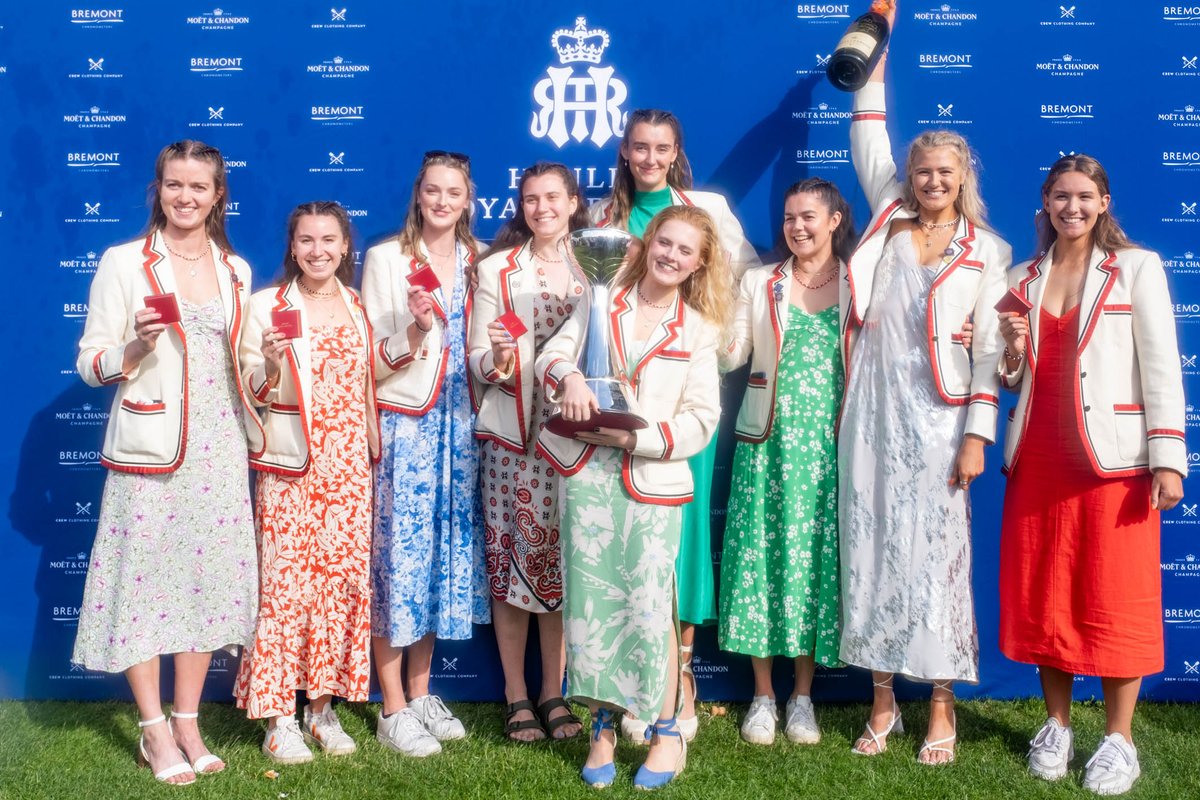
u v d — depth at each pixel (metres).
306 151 4.30
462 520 3.91
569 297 3.87
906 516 3.64
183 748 3.66
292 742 3.71
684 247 3.40
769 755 3.79
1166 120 4.27
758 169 4.32
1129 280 3.55
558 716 3.98
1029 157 4.29
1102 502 3.54
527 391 3.81
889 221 3.82
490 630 4.38
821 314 3.94
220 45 4.27
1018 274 3.76
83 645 3.55
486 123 4.30
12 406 4.33
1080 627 3.57
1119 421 3.54
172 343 3.55
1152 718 4.16
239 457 3.67
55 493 4.35
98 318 3.56
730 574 3.99
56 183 4.29
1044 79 4.27
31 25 4.25
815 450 3.90
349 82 4.29
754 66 4.30
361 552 3.76
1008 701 4.32
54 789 3.48
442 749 3.84
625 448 3.38
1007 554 3.75
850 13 4.28
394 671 3.92
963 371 3.66
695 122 4.31
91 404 4.34
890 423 3.68
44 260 4.30
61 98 4.27
